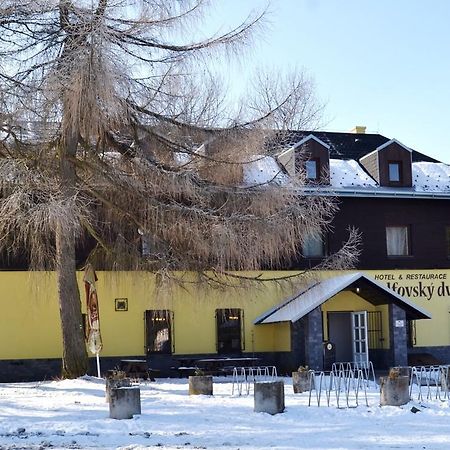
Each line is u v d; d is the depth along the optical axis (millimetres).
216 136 21938
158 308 24547
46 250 23875
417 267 30781
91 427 13156
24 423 13664
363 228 30328
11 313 26547
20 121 19484
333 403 16266
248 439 11836
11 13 19125
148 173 21609
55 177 21281
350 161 32906
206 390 18375
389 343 27688
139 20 20500
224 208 21875
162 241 22906
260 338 28719
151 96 21188
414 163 33500
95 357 27062
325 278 29078
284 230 21984
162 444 11430
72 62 18641
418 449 10773
